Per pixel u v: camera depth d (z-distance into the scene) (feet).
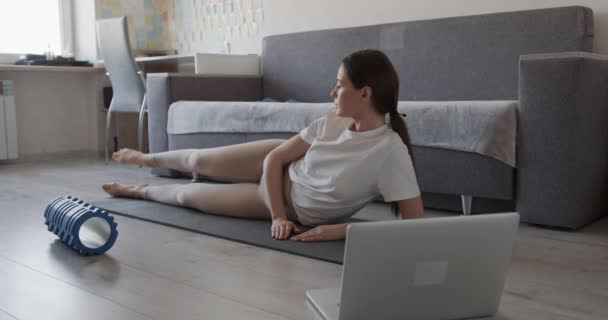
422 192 8.10
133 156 8.17
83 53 15.30
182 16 15.39
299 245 5.89
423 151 7.68
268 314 4.20
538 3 9.18
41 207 8.14
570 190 6.70
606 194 7.61
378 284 3.79
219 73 12.41
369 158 5.63
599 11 8.64
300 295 4.59
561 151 6.68
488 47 9.31
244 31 13.84
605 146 7.39
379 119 5.75
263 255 5.68
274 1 13.09
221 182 10.27
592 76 6.77
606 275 5.19
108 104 15.03
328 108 8.66
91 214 5.72
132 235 6.48
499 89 9.24
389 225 3.70
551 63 6.62
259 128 9.52
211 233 6.42
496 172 7.14
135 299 4.51
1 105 13.21
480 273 4.00
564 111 6.60
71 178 11.02
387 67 5.57
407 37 10.23
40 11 14.89
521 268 5.38
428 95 10.03
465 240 3.87
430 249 3.81
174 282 4.91
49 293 4.65
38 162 13.82
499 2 9.61
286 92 12.28
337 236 6.07
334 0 11.96
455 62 9.69
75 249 5.80
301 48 11.90
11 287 4.80
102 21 12.42
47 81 14.73
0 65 12.96
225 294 4.61
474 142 7.14
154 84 11.16
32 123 14.51
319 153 6.03
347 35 11.12
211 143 10.32
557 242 6.33
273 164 6.42
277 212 6.35
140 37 15.67
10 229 6.81
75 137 15.35
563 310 4.35
